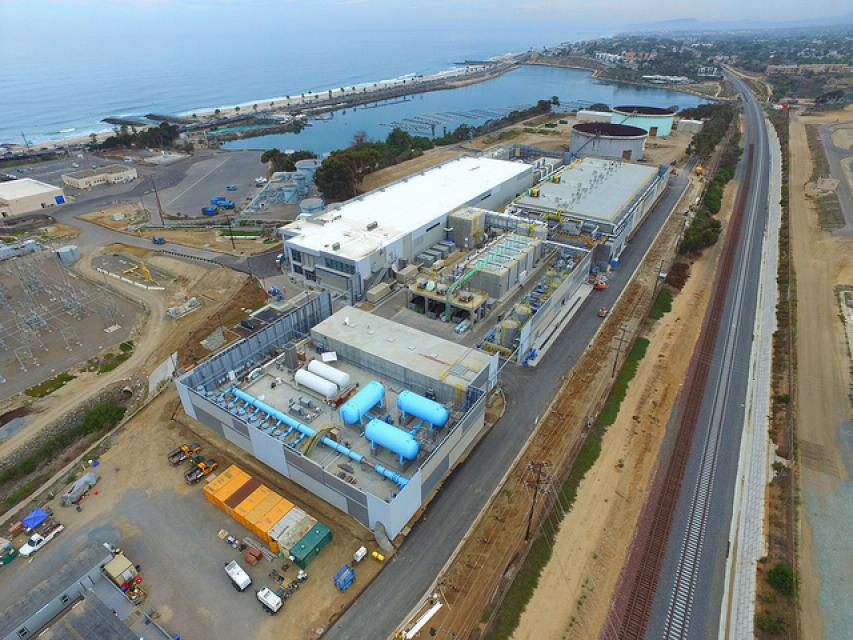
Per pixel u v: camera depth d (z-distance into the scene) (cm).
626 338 7550
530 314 7056
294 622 4009
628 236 10806
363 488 4709
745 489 5084
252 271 9644
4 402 6556
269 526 4603
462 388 5438
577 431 5850
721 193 13475
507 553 4494
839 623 3875
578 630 3897
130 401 6731
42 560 4541
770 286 9100
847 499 4931
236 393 5684
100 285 9488
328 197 13388
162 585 4291
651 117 19325
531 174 13288
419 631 3912
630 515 4812
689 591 4172
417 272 9106
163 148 19762
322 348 6512
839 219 11475
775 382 6600
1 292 9062
